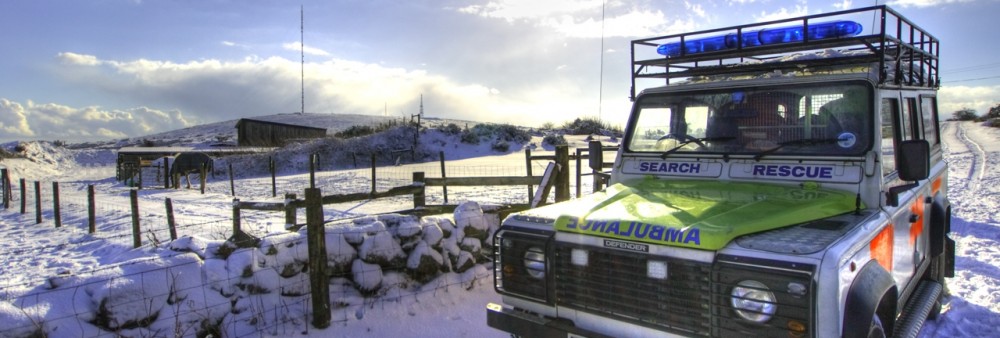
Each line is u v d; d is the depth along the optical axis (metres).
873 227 3.43
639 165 4.74
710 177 4.35
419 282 6.14
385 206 14.30
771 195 3.82
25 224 14.68
